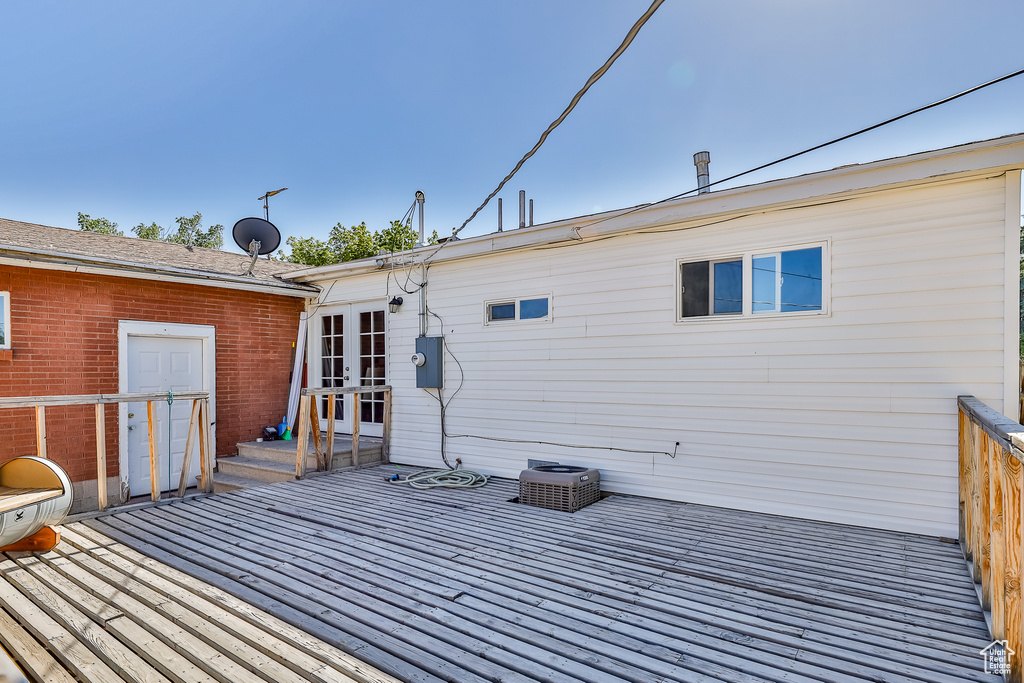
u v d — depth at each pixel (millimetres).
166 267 6543
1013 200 3807
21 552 3906
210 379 7371
